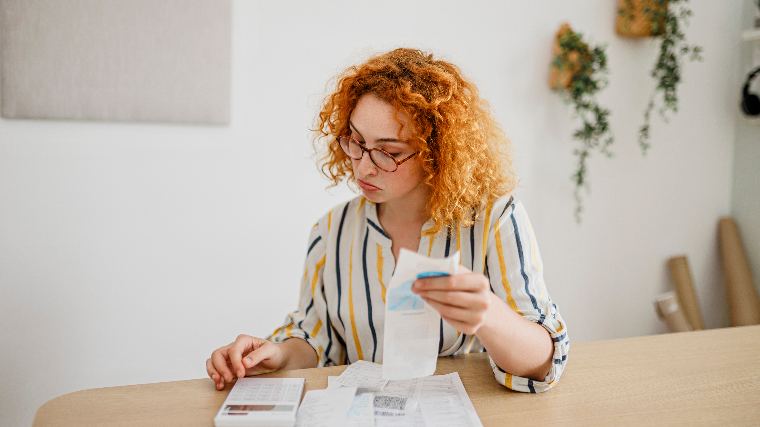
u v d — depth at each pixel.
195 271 2.07
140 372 2.05
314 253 1.37
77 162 1.91
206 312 2.10
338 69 2.12
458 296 0.88
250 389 1.06
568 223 2.47
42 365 1.95
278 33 2.05
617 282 2.59
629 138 2.51
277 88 2.07
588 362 1.23
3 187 1.85
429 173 1.11
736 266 2.60
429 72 1.10
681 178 2.62
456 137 1.10
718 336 1.39
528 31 2.31
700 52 2.55
